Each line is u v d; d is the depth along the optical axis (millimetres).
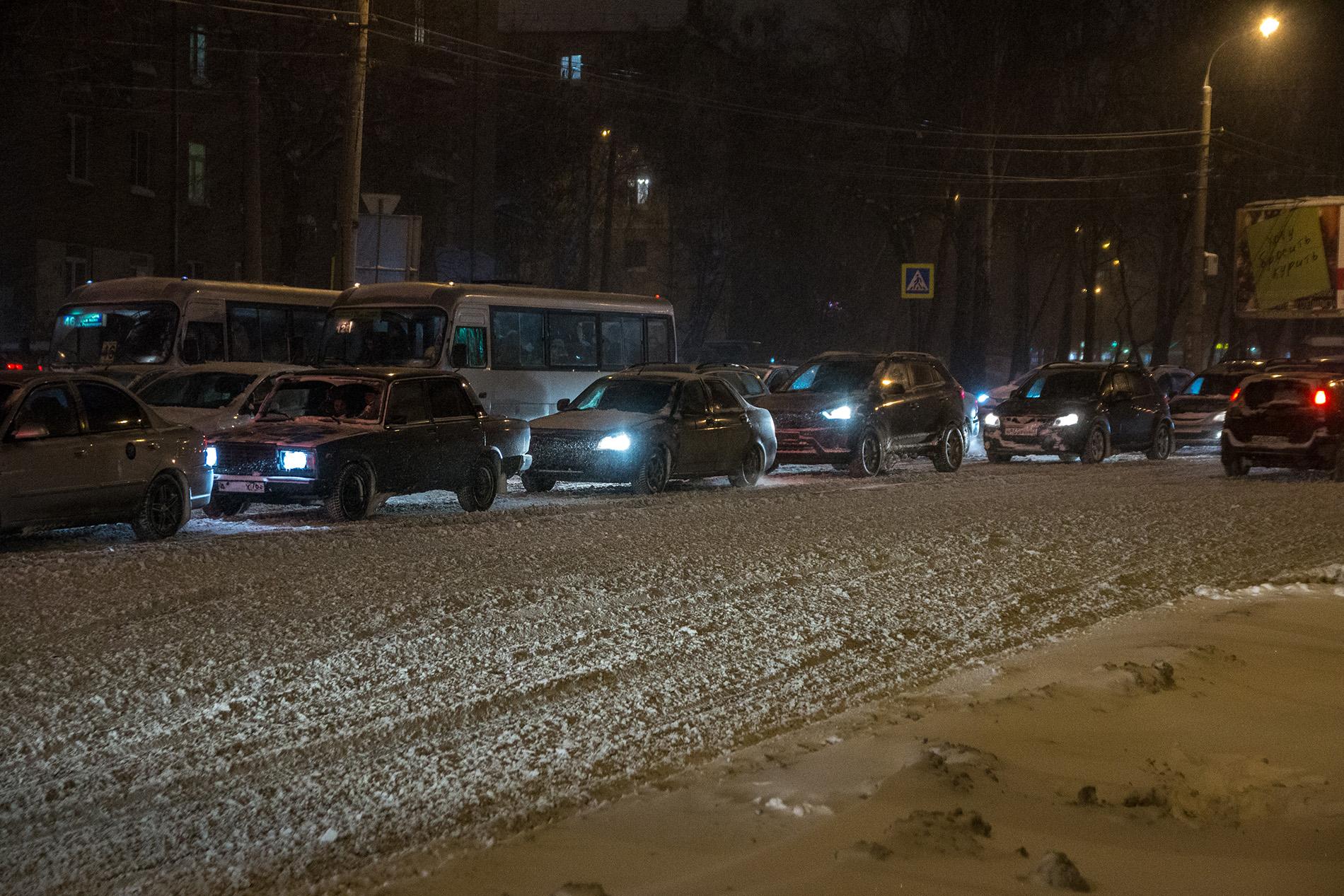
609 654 9227
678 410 21344
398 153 54375
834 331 76500
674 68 67250
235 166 47969
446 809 6043
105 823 5812
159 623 9711
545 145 70062
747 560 13562
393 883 4934
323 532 14953
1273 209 42250
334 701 7816
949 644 9938
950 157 53719
